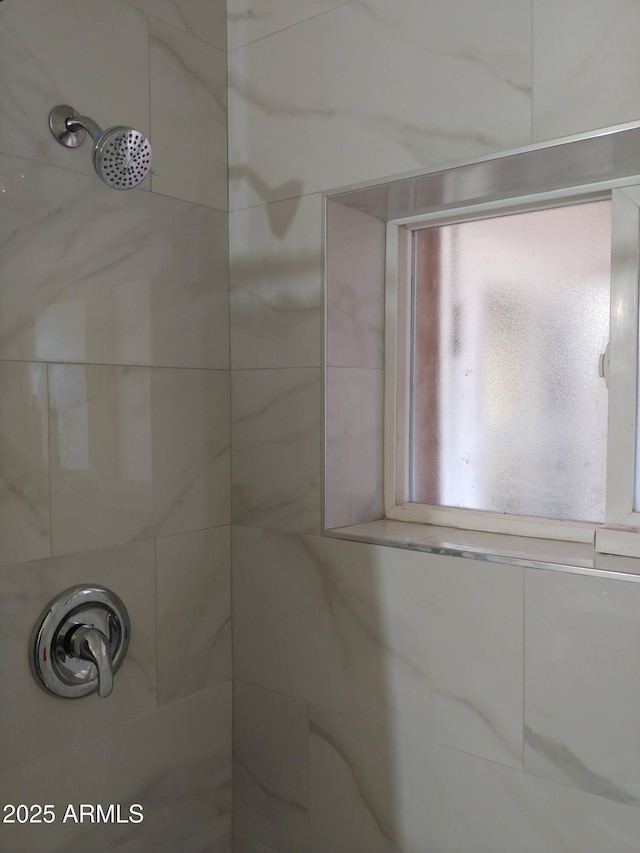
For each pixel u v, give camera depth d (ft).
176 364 4.68
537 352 4.60
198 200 4.81
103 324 4.25
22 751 3.93
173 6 4.63
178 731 4.77
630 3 3.47
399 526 4.84
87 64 4.15
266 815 5.01
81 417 4.15
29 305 3.90
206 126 4.86
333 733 4.64
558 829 3.79
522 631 3.87
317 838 4.75
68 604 4.06
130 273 4.39
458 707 4.11
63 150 4.03
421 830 4.28
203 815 4.98
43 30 3.93
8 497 3.83
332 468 4.67
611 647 3.60
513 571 3.89
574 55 3.63
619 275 4.13
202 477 4.87
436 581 4.17
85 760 4.23
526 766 3.89
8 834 3.87
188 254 4.75
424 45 4.13
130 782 4.48
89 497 4.20
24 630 3.92
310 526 4.70
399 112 4.23
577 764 3.72
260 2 4.83
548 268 4.54
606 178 4.17
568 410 4.50
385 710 4.40
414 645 4.27
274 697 4.91
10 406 3.83
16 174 3.82
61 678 4.04
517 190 4.40
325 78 4.53
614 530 4.02
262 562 4.93
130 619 4.44
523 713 3.88
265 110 4.82
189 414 4.77
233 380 5.03
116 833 4.41
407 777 4.33
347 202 4.64
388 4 4.26
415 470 5.14
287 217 4.73
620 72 3.51
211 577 4.96
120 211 4.33
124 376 4.37
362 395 4.91
